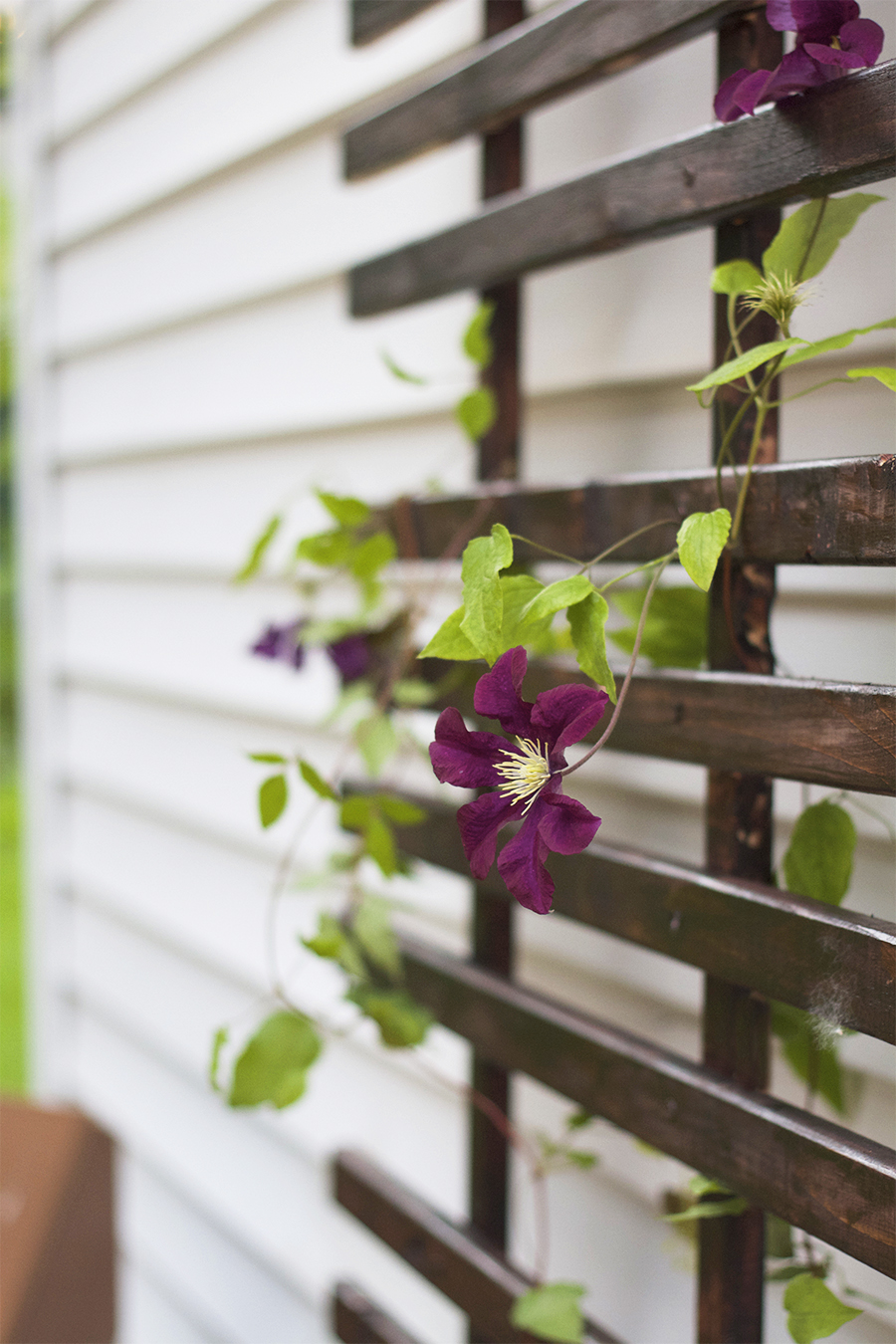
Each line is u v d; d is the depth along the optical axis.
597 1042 0.69
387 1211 0.81
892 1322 0.65
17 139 1.50
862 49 0.58
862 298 0.65
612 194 0.68
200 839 1.22
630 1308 0.78
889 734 0.58
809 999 0.60
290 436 1.04
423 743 0.85
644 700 0.65
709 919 0.63
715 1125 0.64
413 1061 0.93
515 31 0.73
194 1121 1.26
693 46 0.72
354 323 0.92
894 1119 0.66
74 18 1.33
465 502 0.75
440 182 0.88
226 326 1.11
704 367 0.73
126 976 1.38
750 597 0.64
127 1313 1.41
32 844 1.57
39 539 1.50
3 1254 0.87
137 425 1.28
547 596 0.59
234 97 1.05
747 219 0.64
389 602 0.89
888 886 0.66
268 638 0.86
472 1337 0.78
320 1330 1.06
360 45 0.85
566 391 0.80
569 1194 0.82
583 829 0.55
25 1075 2.00
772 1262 0.67
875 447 0.66
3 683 4.06
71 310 1.41
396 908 0.77
